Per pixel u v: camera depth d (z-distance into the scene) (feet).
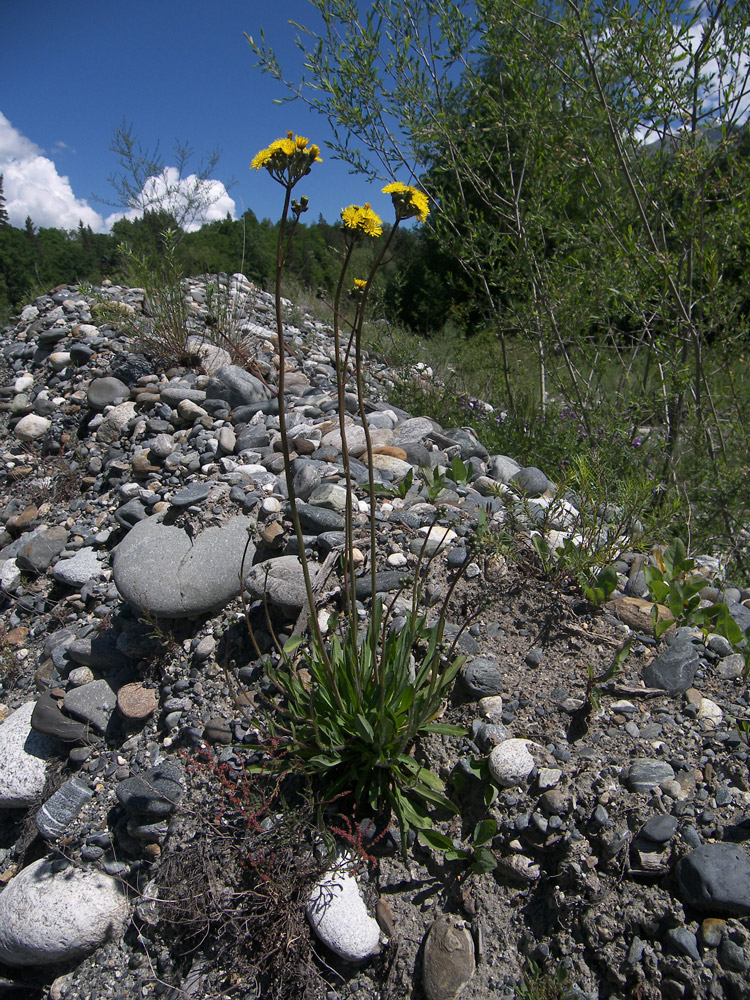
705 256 4.09
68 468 4.52
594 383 5.64
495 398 6.54
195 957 2.23
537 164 4.88
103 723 2.95
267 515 3.29
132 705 2.89
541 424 5.03
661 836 1.96
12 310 8.70
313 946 2.10
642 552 3.24
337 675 2.38
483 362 7.42
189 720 2.75
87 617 3.50
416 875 2.20
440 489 3.28
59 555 3.88
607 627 2.69
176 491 3.70
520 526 3.16
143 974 2.27
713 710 2.32
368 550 3.05
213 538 3.19
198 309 6.66
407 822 2.23
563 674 2.53
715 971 1.77
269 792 2.41
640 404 4.35
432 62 4.92
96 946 2.38
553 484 4.07
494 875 2.14
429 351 8.07
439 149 5.36
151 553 3.16
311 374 6.03
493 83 5.42
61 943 2.35
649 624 2.67
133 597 3.02
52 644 3.41
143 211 6.35
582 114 4.45
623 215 4.63
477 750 2.34
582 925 1.96
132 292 6.74
